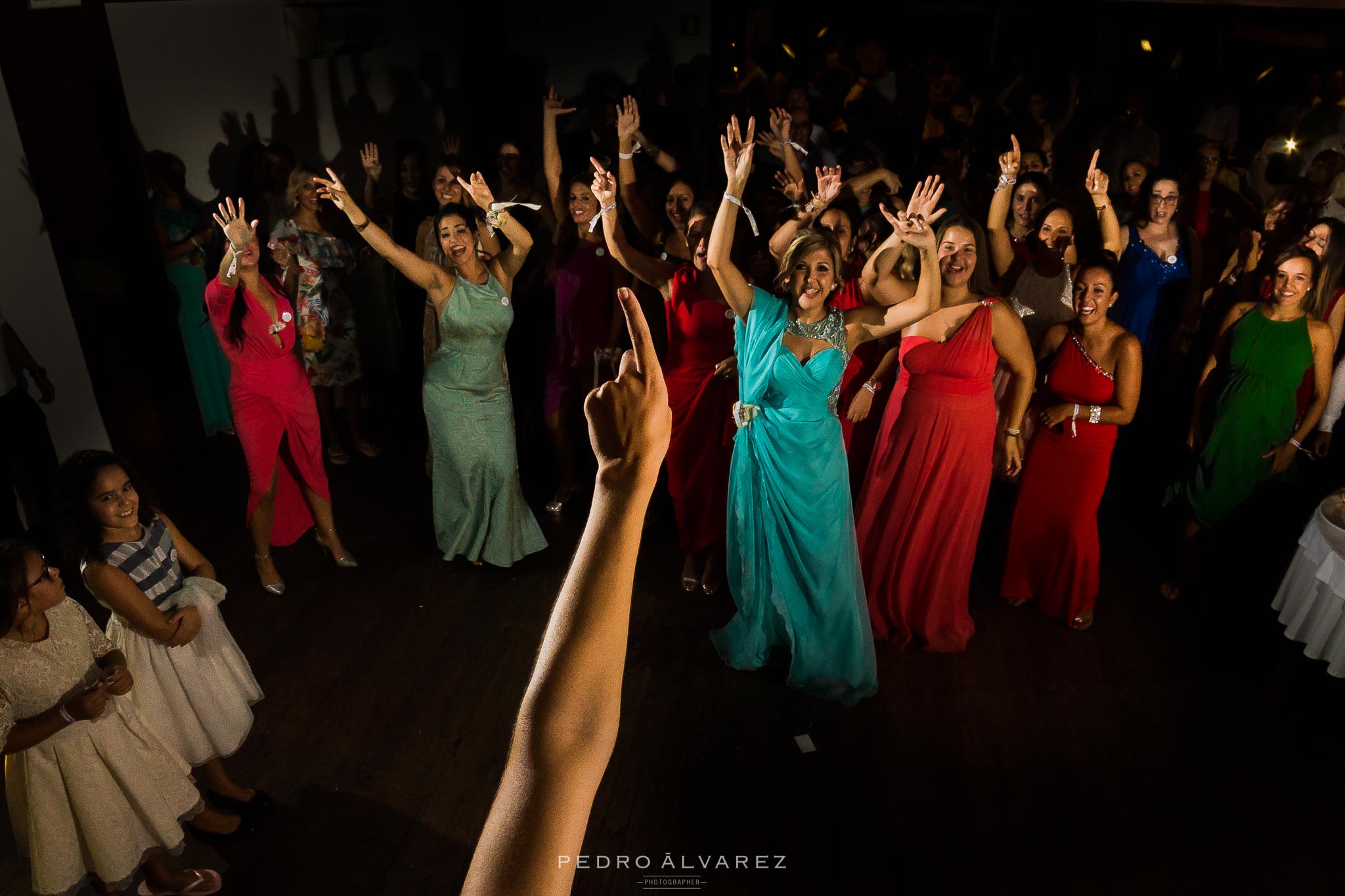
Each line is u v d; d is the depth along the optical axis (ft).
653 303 15.38
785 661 12.42
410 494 16.26
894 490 12.21
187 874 9.39
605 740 1.69
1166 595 13.88
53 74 13.64
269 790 10.60
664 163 19.07
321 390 16.65
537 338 18.66
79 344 14.96
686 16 23.91
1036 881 9.65
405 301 18.20
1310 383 13.08
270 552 14.02
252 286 12.06
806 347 10.61
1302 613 11.16
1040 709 11.87
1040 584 13.37
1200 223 18.10
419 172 18.17
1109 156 23.02
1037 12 27.94
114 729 8.33
